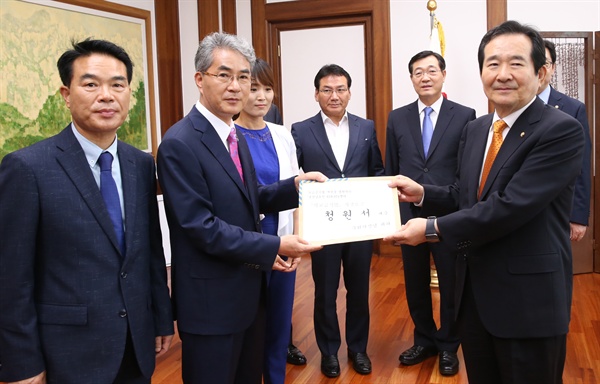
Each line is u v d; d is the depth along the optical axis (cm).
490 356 170
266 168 228
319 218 186
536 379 157
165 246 421
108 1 421
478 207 157
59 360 137
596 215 443
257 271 169
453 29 481
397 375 271
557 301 154
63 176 140
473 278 164
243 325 166
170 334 163
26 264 135
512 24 157
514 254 155
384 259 514
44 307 138
